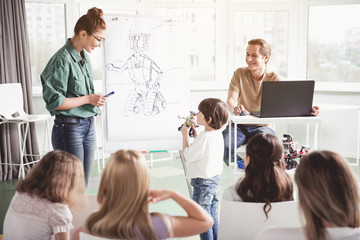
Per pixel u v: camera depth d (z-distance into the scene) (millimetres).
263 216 1660
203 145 2479
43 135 4762
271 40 5238
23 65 4367
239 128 3453
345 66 4992
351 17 4883
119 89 3844
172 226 1446
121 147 3955
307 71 5191
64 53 2725
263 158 1844
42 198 1609
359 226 1299
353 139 4926
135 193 1351
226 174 4367
